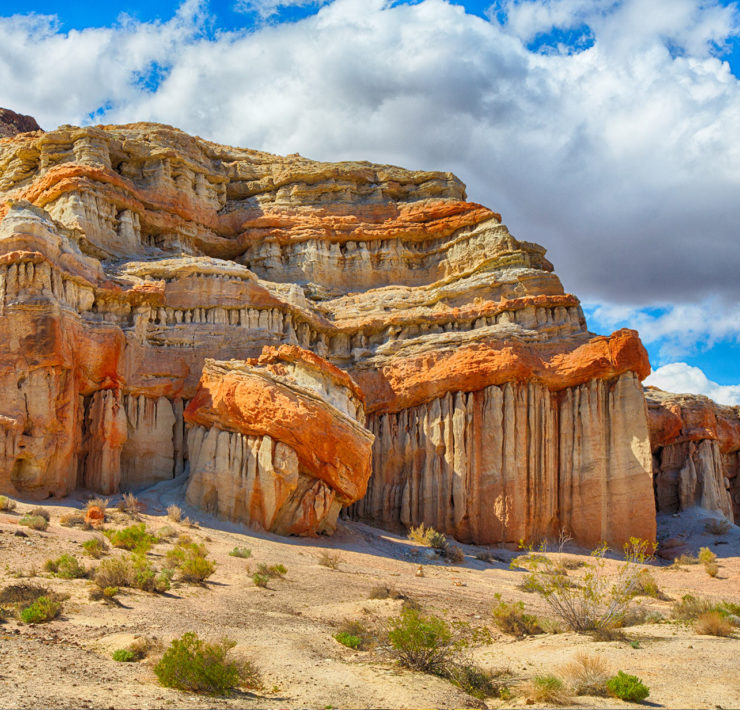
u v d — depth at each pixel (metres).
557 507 48.16
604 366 48.56
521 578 35.94
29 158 53.34
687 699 14.34
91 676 13.09
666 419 59.78
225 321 46.97
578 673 15.77
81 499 36.66
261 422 37.50
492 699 14.99
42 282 37.22
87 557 24.02
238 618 19.38
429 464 48.81
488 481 47.25
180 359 43.94
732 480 66.44
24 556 22.62
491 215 58.03
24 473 35.31
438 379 49.22
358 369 52.22
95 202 48.94
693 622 23.39
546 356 49.75
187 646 13.84
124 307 43.22
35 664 13.31
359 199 62.56
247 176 62.56
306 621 20.27
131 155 55.06
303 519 37.66
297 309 50.12
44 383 36.03
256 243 59.25
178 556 25.44
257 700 13.04
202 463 38.16
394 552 39.50
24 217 38.47
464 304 54.44
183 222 56.03
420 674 15.88
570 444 48.78
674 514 57.50
